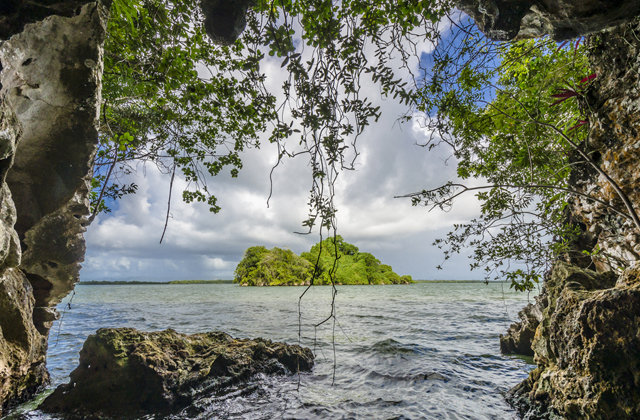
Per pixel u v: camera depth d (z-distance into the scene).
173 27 3.03
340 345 8.98
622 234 4.35
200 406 4.57
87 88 3.54
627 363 2.98
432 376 6.05
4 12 1.78
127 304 25.89
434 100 2.94
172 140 5.58
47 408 4.48
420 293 46.38
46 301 5.07
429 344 9.06
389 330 11.72
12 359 4.36
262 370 5.81
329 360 7.30
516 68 4.72
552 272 4.97
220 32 2.43
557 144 5.01
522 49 4.25
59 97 3.42
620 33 3.79
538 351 4.48
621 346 3.02
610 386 3.04
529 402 4.26
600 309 3.21
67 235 4.60
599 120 4.29
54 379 5.84
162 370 4.67
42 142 3.62
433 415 4.34
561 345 3.74
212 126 6.39
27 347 4.58
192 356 5.36
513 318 15.34
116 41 4.09
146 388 4.54
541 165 4.34
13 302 4.28
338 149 2.29
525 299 29.31
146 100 4.68
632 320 3.00
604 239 4.75
